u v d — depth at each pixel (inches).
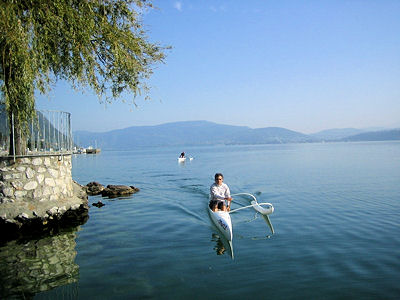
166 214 435.8
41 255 271.7
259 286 210.5
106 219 405.4
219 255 269.4
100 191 648.4
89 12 350.6
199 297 196.4
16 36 291.4
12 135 367.6
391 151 2625.5
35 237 324.8
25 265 249.1
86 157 3041.3
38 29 321.4
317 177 872.9
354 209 447.5
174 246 294.8
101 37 374.6
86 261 256.7
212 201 430.6
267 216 413.4
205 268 241.1
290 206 477.4
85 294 200.4
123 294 200.1
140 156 3142.2
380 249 277.6
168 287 209.6
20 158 362.9
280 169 1184.2
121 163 1900.8
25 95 321.1
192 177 989.8
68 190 428.8
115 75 420.5
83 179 973.8
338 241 301.9
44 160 383.9
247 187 713.0
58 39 342.0
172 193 641.6
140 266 245.4
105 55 395.5
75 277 225.9
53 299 194.4
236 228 357.4
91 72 362.9
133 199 564.7
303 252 273.1
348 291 202.1
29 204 364.2
